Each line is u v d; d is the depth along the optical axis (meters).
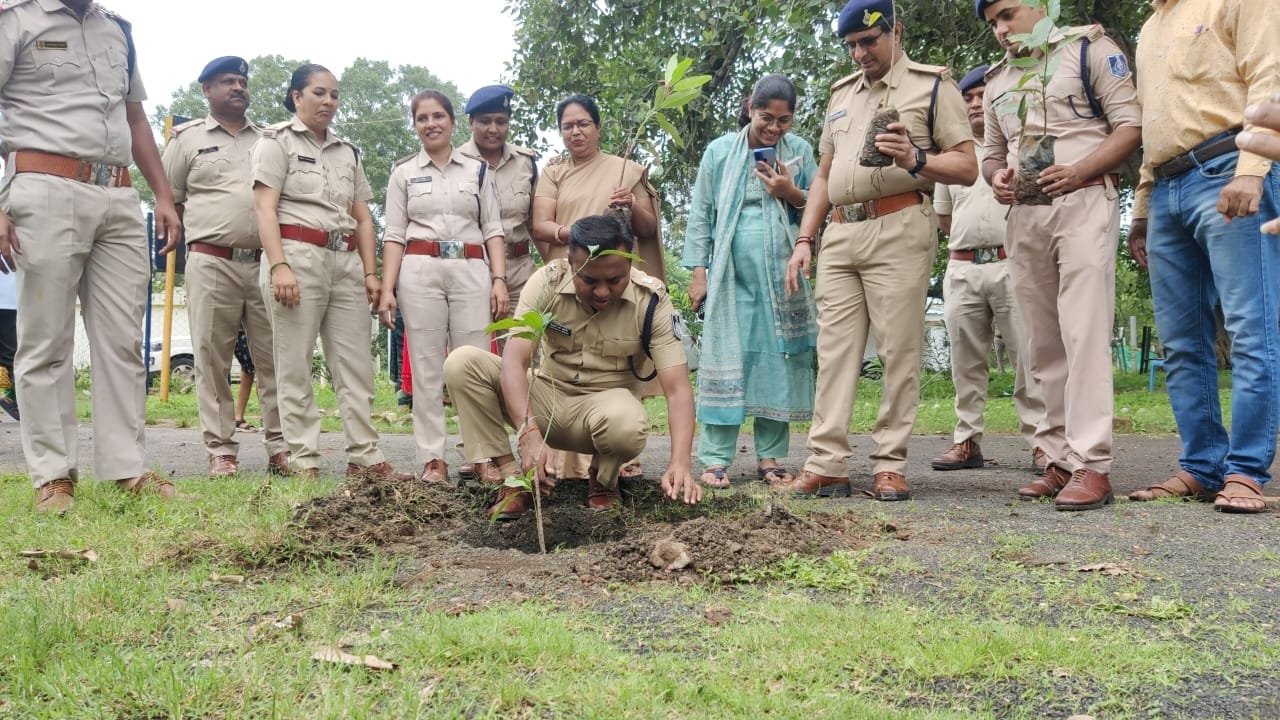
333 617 2.69
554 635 2.41
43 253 4.18
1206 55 3.90
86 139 4.27
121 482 4.50
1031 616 2.65
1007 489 5.05
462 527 3.82
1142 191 4.54
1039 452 5.96
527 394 3.98
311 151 5.43
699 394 5.31
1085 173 4.09
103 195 4.36
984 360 6.16
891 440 4.67
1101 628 2.52
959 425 6.18
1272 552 3.20
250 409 11.46
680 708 2.04
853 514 3.92
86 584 2.89
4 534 3.68
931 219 4.66
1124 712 2.04
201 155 5.65
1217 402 4.32
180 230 4.91
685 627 2.58
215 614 2.72
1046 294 4.45
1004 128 4.51
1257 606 2.68
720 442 5.32
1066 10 9.77
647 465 6.32
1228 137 3.87
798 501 4.43
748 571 3.09
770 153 5.02
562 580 3.03
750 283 5.32
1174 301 4.26
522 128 13.85
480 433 4.32
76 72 4.25
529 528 3.79
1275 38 3.66
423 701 2.07
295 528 3.52
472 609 2.74
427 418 5.39
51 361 4.25
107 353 4.49
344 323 5.53
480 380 4.25
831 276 4.79
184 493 4.63
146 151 4.76
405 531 3.71
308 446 5.44
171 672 2.12
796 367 5.32
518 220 5.74
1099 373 4.15
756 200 5.32
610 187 5.27
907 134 4.29
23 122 4.19
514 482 3.44
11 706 2.08
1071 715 2.04
